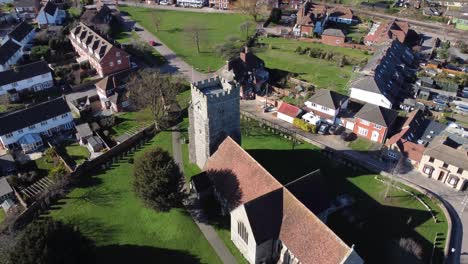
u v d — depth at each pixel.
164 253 68.75
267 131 103.44
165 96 106.00
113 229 73.62
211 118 76.12
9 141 95.38
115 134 102.19
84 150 96.50
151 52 153.12
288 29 176.25
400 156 92.00
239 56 133.88
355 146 98.69
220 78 81.38
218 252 68.88
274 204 63.47
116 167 90.19
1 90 116.50
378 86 112.25
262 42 163.88
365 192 82.81
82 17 166.25
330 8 196.50
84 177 87.06
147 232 73.06
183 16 193.50
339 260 54.44
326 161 91.94
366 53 151.50
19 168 90.25
